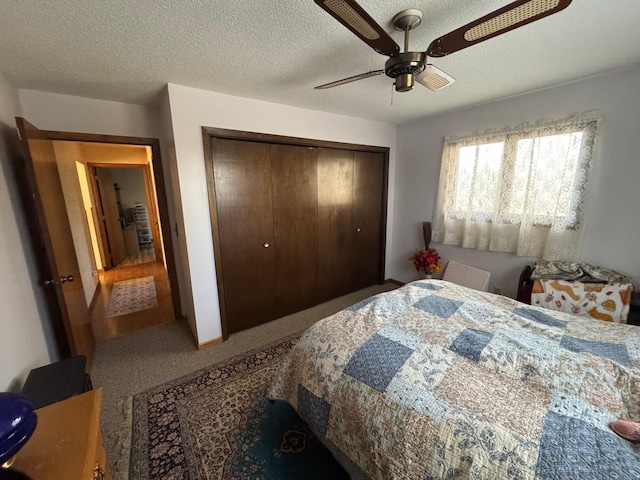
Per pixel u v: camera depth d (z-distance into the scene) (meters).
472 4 1.19
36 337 1.65
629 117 1.94
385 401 1.03
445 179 3.09
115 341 2.57
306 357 1.38
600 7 1.22
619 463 0.73
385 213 3.72
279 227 2.79
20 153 1.87
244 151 2.45
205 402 1.79
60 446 0.77
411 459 0.88
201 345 2.44
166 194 2.74
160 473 1.34
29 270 1.72
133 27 1.30
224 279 2.52
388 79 2.01
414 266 3.67
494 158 2.67
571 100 2.16
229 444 1.49
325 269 3.29
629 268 2.05
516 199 2.56
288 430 1.57
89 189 4.52
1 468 0.68
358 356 1.23
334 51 1.57
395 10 1.24
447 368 1.12
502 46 1.57
